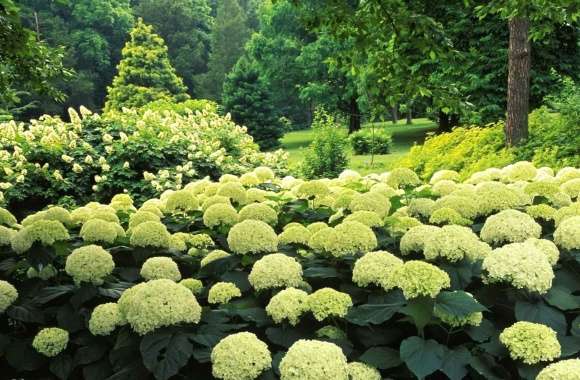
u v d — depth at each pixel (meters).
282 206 4.28
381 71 6.40
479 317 2.23
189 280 2.89
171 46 51.97
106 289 2.91
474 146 10.12
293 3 6.44
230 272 2.92
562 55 15.84
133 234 3.24
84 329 2.80
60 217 3.96
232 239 2.93
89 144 10.54
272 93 36.97
